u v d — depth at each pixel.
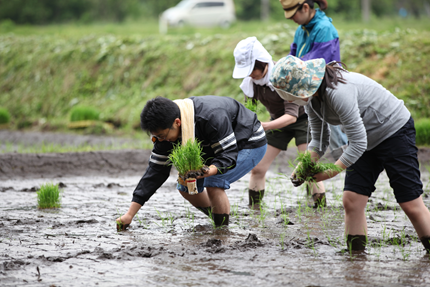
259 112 9.37
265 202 10.12
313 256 6.11
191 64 27.23
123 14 71.19
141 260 5.91
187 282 5.11
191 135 6.69
